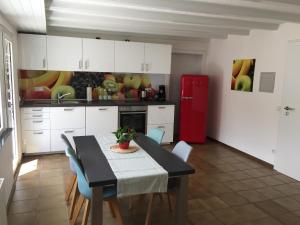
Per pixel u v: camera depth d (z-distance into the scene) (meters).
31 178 3.84
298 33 4.04
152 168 2.37
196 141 6.04
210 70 6.36
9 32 3.80
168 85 6.22
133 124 5.42
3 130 3.14
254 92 4.95
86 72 5.49
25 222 2.74
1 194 2.08
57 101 5.27
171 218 2.90
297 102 4.02
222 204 3.25
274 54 4.47
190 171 2.38
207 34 5.45
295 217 3.01
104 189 2.45
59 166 4.34
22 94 5.12
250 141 5.08
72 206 2.81
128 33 5.73
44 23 3.93
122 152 2.77
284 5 3.29
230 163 4.77
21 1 2.64
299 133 4.00
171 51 5.94
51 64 4.91
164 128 5.71
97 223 2.19
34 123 4.70
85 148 2.90
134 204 3.18
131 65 5.47
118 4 3.24
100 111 5.11
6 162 2.95
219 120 6.07
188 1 3.38
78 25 4.70
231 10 3.56
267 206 3.24
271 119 4.57
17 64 4.57
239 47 5.32
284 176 4.21
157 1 3.32
